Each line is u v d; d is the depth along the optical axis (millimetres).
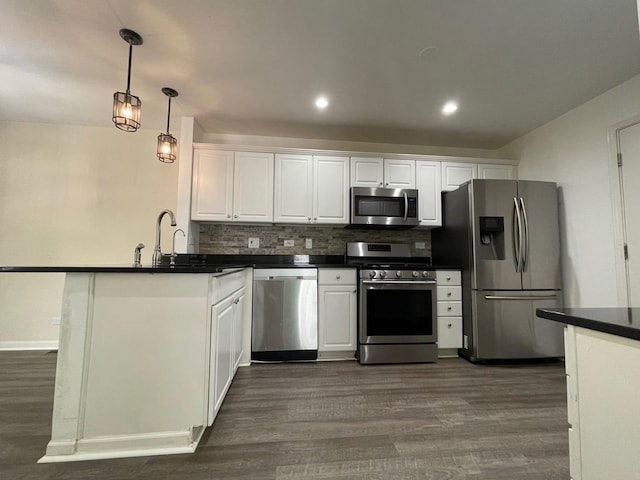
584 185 2773
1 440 1547
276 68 2281
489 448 1516
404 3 1680
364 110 2918
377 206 3293
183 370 1515
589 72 2320
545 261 2902
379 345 2838
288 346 2824
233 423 1734
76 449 1431
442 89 2562
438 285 3006
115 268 1423
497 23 1823
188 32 1912
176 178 3484
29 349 3150
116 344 1481
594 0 1650
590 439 753
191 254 2926
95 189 3369
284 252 3486
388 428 1691
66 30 1913
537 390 2223
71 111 3039
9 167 3236
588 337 766
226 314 1877
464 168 3514
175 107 2885
